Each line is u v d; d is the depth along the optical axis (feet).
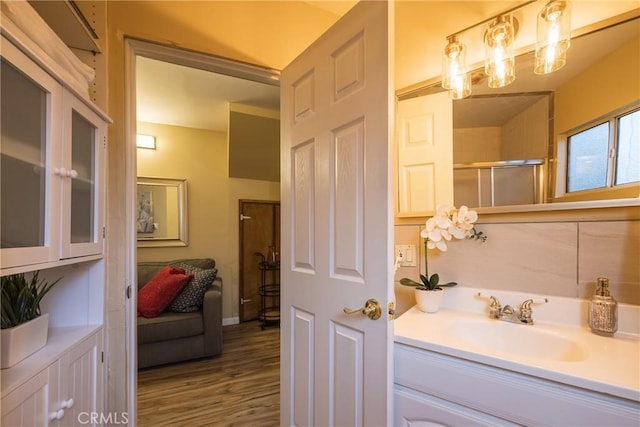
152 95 8.69
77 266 3.78
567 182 3.61
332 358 3.79
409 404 3.13
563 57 3.62
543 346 3.27
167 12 4.50
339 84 3.75
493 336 3.60
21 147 2.51
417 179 4.76
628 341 2.98
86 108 3.42
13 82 2.40
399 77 4.92
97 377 3.71
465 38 4.34
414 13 4.75
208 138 11.93
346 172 3.61
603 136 3.37
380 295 3.14
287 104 4.84
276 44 5.24
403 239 4.85
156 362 7.98
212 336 8.64
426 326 3.51
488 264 4.06
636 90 3.20
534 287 3.72
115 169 4.26
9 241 2.39
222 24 4.84
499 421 2.63
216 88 8.24
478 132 4.26
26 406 2.44
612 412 2.17
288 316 4.72
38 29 2.63
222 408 6.22
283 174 4.92
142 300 8.45
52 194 2.77
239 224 12.30
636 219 3.17
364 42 3.38
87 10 4.07
